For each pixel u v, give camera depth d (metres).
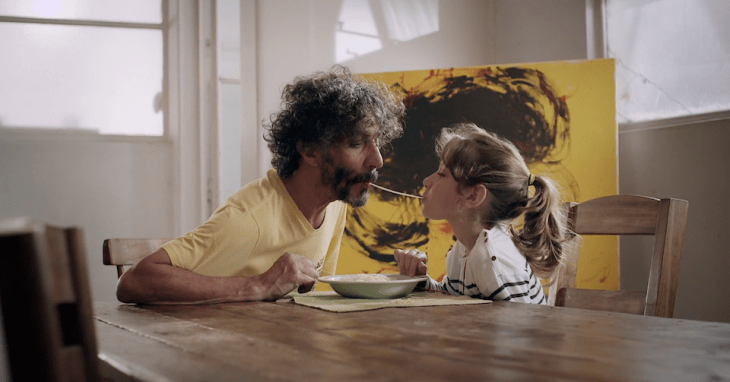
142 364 0.60
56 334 0.42
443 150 1.47
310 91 1.33
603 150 2.41
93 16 2.69
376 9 2.96
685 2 2.37
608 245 2.33
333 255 1.64
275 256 1.36
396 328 0.81
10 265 0.42
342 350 0.66
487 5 3.12
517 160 1.43
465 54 3.11
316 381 0.52
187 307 1.07
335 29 2.89
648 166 2.50
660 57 2.47
